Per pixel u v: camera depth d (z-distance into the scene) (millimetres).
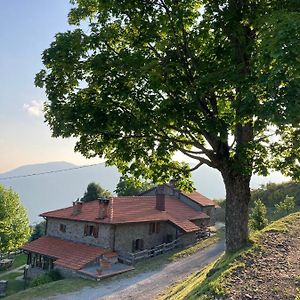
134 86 11781
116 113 11625
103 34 12188
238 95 10062
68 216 36281
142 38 12266
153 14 12203
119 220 32625
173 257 31344
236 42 11336
